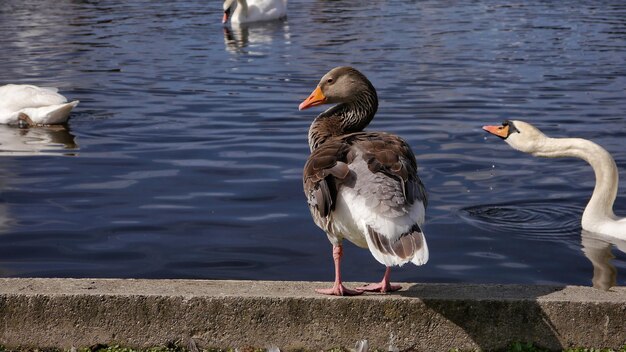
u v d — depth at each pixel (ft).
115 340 17.87
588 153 30.09
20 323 17.80
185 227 29.37
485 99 51.75
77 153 39.75
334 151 17.90
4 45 74.28
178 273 25.53
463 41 76.18
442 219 30.35
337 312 17.80
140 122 46.06
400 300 17.78
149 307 17.76
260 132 43.60
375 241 16.31
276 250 27.35
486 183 34.83
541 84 56.49
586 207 29.99
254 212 30.96
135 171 36.47
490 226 29.78
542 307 17.69
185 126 45.01
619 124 45.29
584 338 17.70
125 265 26.03
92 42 76.13
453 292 18.34
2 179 35.22
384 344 17.88
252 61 66.28
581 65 63.72
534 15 96.12
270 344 17.88
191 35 82.53
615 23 88.33
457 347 17.88
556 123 45.62
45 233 28.63
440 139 42.14
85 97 52.90
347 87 21.45
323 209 17.28
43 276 25.17
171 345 17.87
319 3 113.70
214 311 17.78
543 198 33.04
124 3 111.75
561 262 26.76
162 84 56.80
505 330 17.78
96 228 29.17
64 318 17.79
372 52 70.18
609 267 26.48
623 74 59.98
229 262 26.32
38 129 45.32
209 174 35.91
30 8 105.29
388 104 50.44
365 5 109.60
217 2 113.50
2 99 47.24
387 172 17.12
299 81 57.72
